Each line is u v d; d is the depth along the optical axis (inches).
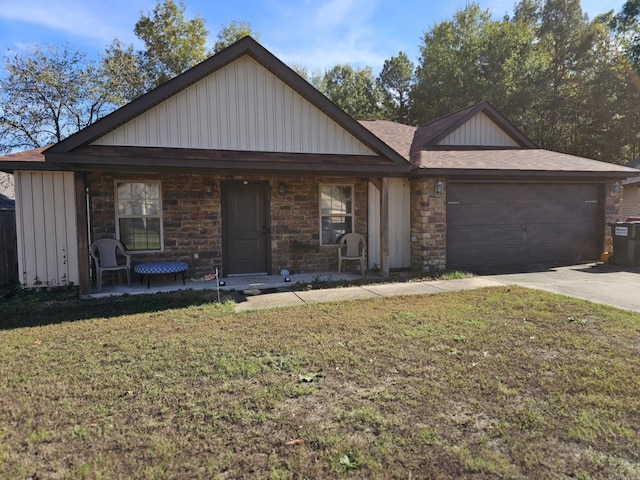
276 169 288.7
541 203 399.2
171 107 281.6
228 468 87.7
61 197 309.3
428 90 1082.1
